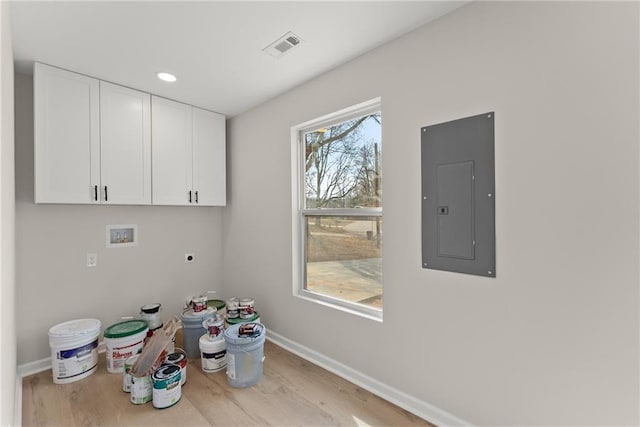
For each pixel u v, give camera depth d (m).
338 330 2.29
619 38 1.22
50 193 2.18
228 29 1.79
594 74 1.27
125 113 2.56
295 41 1.93
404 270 1.90
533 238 1.43
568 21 1.33
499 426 1.53
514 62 1.47
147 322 2.66
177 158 2.90
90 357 2.26
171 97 2.81
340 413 1.85
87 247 2.59
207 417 1.81
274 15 1.67
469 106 1.62
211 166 3.18
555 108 1.36
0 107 0.88
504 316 1.51
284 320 2.77
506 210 1.50
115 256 2.75
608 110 1.25
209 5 1.58
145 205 2.89
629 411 1.22
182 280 3.21
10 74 1.61
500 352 1.53
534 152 1.42
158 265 3.04
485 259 1.57
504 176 1.51
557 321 1.37
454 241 1.68
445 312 1.72
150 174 2.71
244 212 3.21
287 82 2.52
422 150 1.81
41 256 2.37
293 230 2.69
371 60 2.05
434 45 1.74
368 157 2.23
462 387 1.66
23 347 2.27
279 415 1.83
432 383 1.78
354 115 2.29
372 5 1.61
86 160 2.34
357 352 2.17
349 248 2.35
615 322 1.24
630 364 1.21
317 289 2.60
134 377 1.92
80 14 1.63
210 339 2.38
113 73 2.33
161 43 1.93
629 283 1.21
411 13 1.68
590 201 1.29
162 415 1.82
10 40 1.59
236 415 1.83
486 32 1.55
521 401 1.47
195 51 2.03
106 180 2.44
